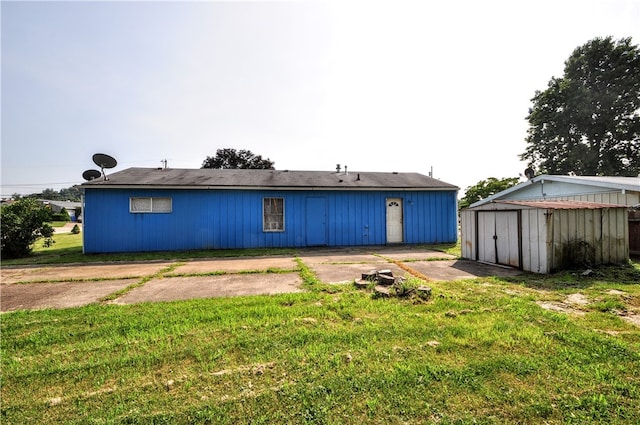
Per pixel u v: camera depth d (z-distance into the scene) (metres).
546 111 25.25
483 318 3.35
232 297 4.46
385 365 2.38
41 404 1.97
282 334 2.99
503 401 1.93
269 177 12.68
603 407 1.85
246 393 2.05
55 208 54.59
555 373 2.23
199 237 10.91
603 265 6.04
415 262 7.64
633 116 22.25
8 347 2.83
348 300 4.07
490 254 7.18
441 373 2.25
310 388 2.09
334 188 11.70
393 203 12.47
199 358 2.53
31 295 4.82
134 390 2.11
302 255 9.33
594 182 8.42
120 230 10.35
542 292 4.42
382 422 1.76
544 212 5.78
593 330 2.96
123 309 3.91
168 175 12.00
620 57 22.42
